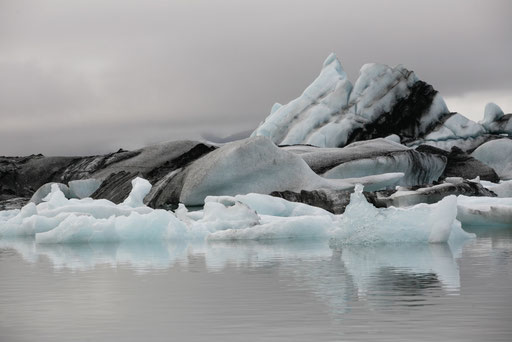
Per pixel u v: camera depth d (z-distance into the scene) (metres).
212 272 13.38
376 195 32.34
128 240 21.64
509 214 24.77
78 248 19.38
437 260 14.97
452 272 12.86
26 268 14.53
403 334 7.68
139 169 44.06
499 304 9.38
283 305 9.52
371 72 65.56
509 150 60.81
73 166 48.94
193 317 8.82
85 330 8.16
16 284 12.05
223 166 35.34
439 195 32.41
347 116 63.34
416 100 64.62
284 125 66.38
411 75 65.56
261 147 35.97
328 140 62.06
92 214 26.70
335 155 43.34
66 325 8.45
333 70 69.19
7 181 49.78
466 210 26.03
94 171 46.00
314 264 14.48
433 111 64.31
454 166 52.00
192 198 35.69
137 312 9.22
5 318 8.90
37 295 10.76
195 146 44.88
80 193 41.66
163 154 45.09
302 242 20.34
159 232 21.86
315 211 28.42
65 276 13.12
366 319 8.49
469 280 11.73
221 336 7.75
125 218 21.91
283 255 16.48
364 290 10.74
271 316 8.78
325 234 21.84
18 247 19.95
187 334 7.87
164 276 12.89
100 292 10.98
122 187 39.69
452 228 20.34
